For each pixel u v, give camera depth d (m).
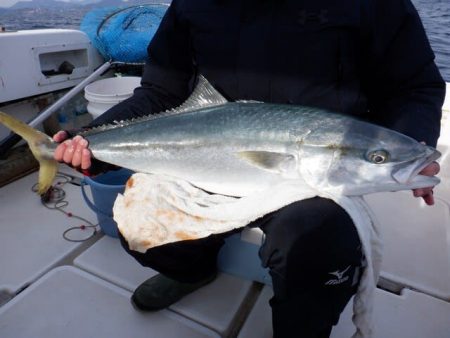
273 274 0.57
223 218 0.61
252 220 0.58
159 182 0.71
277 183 0.63
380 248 0.59
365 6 0.65
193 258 0.73
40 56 1.33
